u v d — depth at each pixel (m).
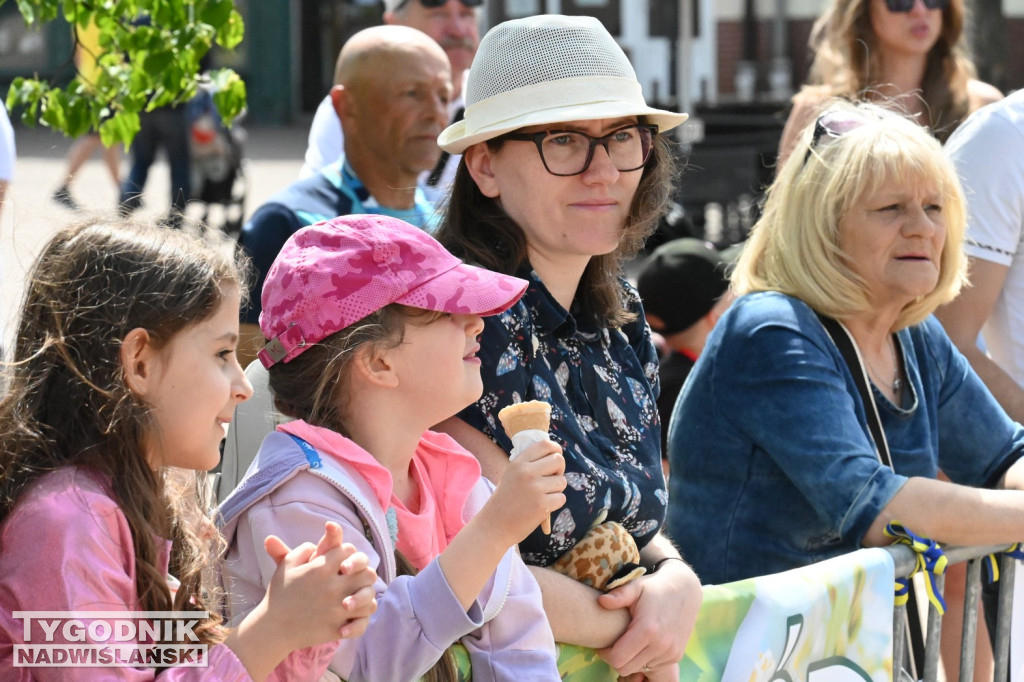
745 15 23.03
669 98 19.94
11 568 2.94
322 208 7.51
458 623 3.36
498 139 4.43
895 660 5.11
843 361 5.37
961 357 6.03
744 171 17.12
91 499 3.01
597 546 4.25
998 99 9.26
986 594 6.01
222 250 3.41
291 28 40.09
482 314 3.79
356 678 3.38
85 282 3.17
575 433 4.35
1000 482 5.89
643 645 4.18
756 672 4.53
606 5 20.92
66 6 6.10
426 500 3.85
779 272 5.57
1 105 6.14
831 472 5.04
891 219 5.31
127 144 6.38
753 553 5.34
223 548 3.50
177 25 6.15
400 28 7.89
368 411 3.73
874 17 8.74
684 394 5.65
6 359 3.37
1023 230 6.71
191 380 3.17
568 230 4.39
